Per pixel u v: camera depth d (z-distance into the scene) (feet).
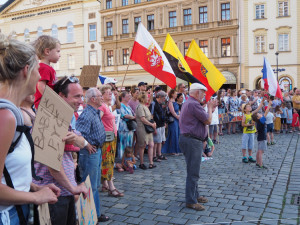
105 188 17.01
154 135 24.90
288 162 23.77
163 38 99.66
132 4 102.37
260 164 21.90
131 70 104.37
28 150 4.90
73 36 114.73
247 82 90.22
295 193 16.16
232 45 90.89
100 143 12.11
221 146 32.01
